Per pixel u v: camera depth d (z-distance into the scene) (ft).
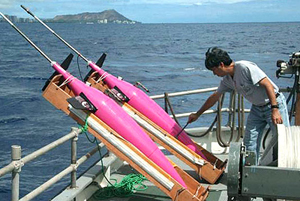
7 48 248.32
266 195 9.98
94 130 15.19
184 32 613.52
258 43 307.99
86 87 15.58
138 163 14.94
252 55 200.85
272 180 9.90
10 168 11.73
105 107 15.34
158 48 262.67
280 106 15.69
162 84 107.96
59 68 15.65
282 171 9.84
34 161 44.93
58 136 58.70
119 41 345.92
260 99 15.79
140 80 115.96
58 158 45.75
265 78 15.21
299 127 11.33
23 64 159.63
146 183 18.03
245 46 271.49
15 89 100.63
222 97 20.94
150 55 208.23
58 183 38.29
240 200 10.22
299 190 9.82
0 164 46.14
